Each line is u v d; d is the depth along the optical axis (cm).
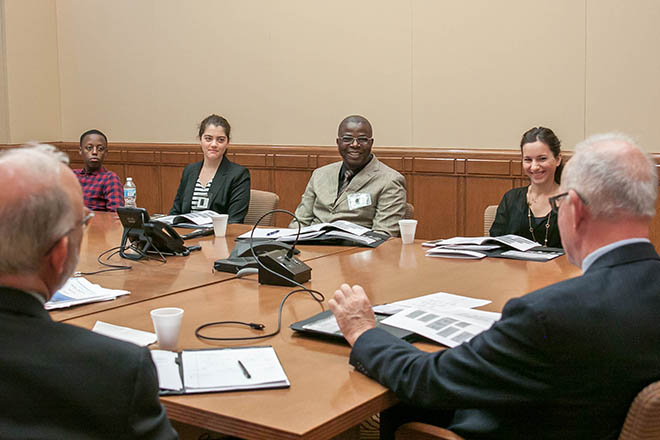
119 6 737
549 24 517
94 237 374
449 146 567
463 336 188
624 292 143
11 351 108
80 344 112
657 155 484
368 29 594
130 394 111
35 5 765
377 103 596
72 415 108
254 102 660
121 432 109
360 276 275
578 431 147
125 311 228
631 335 140
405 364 160
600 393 143
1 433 103
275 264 263
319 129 628
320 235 354
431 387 152
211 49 680
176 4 697
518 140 538
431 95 570
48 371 108
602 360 139
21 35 756
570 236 155
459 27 552
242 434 147
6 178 114
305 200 448
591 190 148
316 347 190
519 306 143
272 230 385
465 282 263
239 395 158
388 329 193
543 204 387
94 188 538
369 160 429
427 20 566
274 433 142
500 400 145
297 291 251
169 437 115
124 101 746
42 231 114
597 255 150
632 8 486
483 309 223
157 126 725
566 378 141
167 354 181
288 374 171
